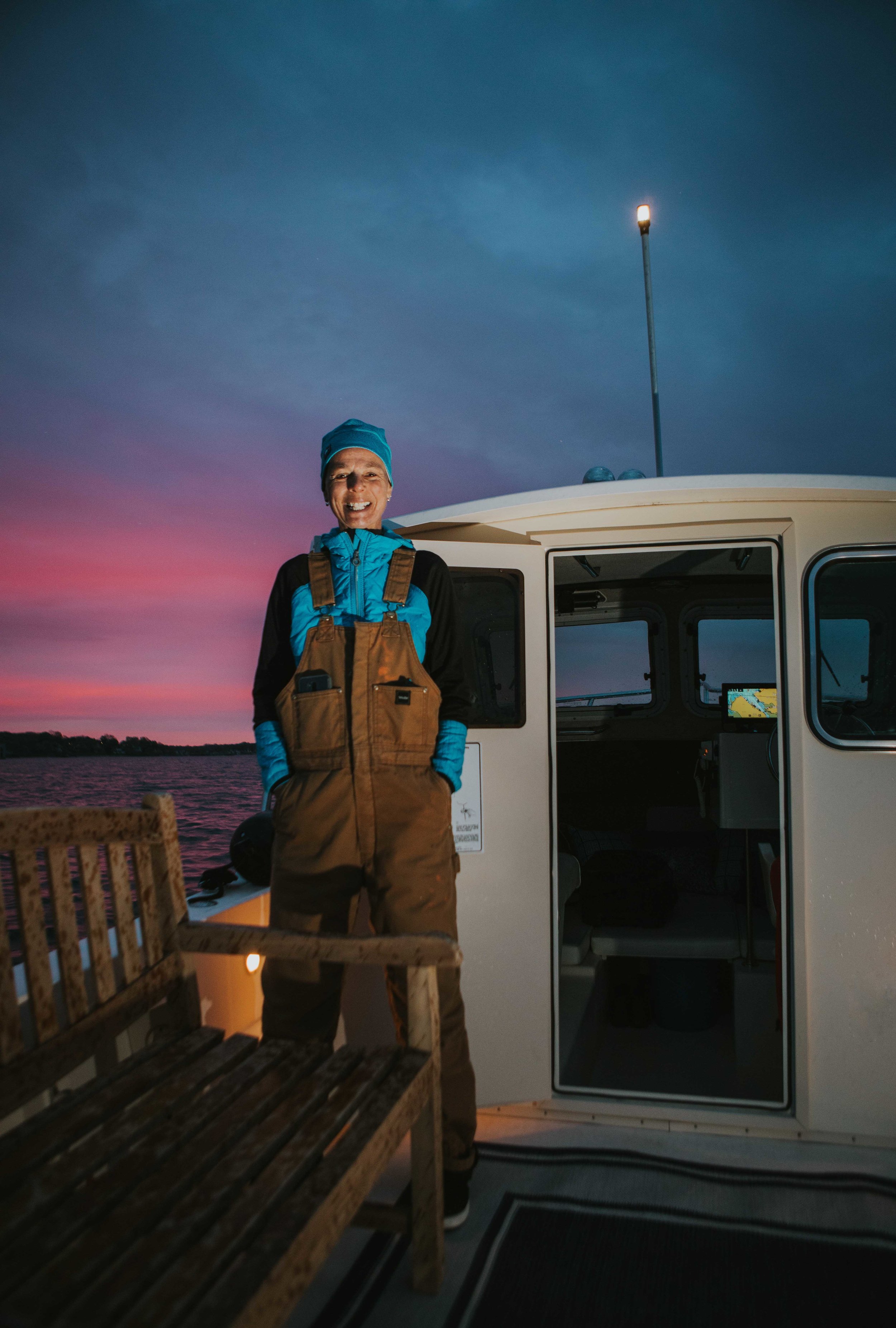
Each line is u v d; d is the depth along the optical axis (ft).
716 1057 10.30
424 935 5.47
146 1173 4.24
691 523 8.54
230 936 5.95
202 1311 3.32
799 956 7.92
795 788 8.05
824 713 8.04
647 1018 11.38
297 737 6.61
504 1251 6.34
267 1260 3.65
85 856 5.52
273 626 7.18
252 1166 4.33
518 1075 8.32
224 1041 6.06
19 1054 4.82
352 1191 4.39
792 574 8.25
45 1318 3.25
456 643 7.08
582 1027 9.69
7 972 4.81
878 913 7.78
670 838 13.64
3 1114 4.60
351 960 5.52
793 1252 6.30
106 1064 6.17
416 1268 5.87
